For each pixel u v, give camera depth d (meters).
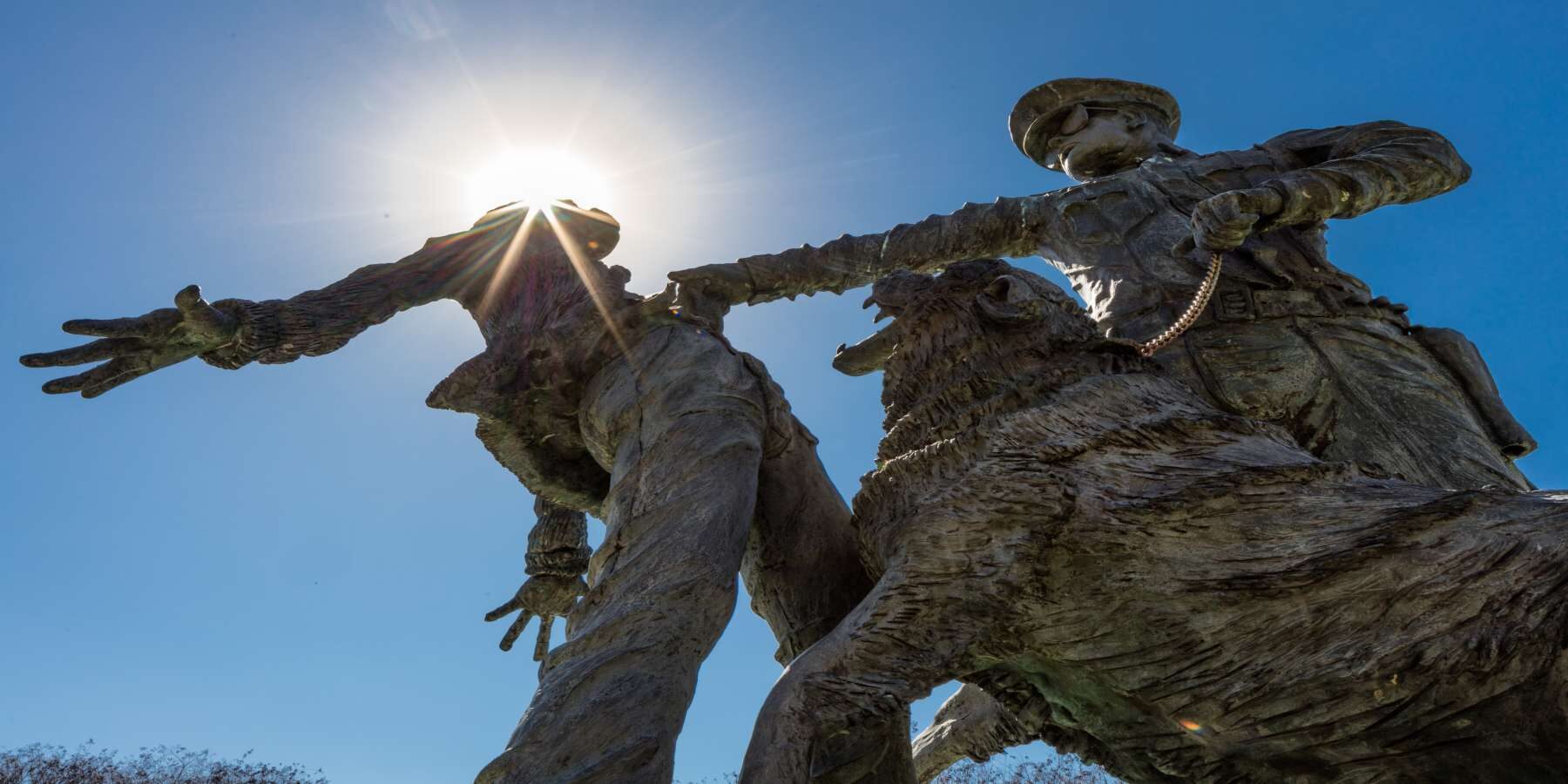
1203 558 3.50
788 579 4.71
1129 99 6.58
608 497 4.54
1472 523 3.23
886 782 4.14
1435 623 3.09
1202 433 3.86
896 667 3.54
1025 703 3.97
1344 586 3.27
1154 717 3.59
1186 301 5.02
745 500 4.19
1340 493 3.53
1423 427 4.54
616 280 5.55
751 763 3.31
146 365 4.84
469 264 5.81
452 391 5.23
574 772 3.23
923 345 4.48
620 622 3.66
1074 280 5.64
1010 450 3.89
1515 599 3.02
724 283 5.76
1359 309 4.93
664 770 3.35
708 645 3.76
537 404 5.29
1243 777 3.45
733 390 4.69
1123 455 3.81
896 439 4.29
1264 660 3.31
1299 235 5.22
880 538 4.00
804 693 3.44
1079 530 3.67
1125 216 5.61
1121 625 3.57
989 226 6.04
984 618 3.66
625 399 4.82
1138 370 4.24
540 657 5.59
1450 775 3.04
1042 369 4.20
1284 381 4.62
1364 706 3.12
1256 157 5.72
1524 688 2.92
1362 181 4.93
